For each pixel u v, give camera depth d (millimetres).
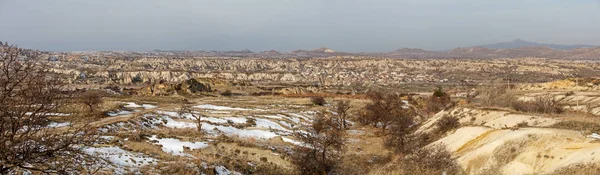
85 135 14422
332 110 77250
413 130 49594
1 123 11742
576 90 88625
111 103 57000
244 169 28641
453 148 31375
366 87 171625
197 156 29547
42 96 12383
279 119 56531
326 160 32469
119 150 26828
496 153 25047
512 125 33594
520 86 105500
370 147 41688
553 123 30312
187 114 51906
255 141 39156
